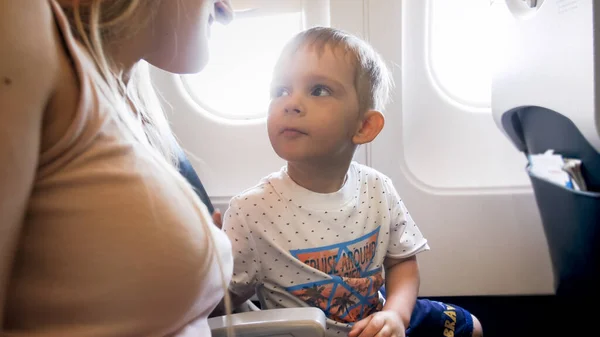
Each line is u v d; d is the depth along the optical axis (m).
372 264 0.81
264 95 1.14
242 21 1.08
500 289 1.18
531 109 0.90
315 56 0.70
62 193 0.37
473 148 1.17
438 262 1.18
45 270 0.38
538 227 1.16
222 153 1.16
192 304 0.43
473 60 1.12
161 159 0.45
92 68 0.40
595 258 0.82
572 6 0.70
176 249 0.40
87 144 0.37
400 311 0.75
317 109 0.69
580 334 0.99
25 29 0.33
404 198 1.15
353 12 1.03
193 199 0.44
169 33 0.51
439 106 1.15
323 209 0.75
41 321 0.38
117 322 0.39
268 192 0.76
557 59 0.75
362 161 1.13
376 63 0.78
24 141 0.32
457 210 1.16
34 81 0.33
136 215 0.38
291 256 0.74
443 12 1.09
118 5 0.45
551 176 0.87
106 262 0.38
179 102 1.13
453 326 0.89
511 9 0.91
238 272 0.74
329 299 0.76
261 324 0.56
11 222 0.33
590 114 0.68
